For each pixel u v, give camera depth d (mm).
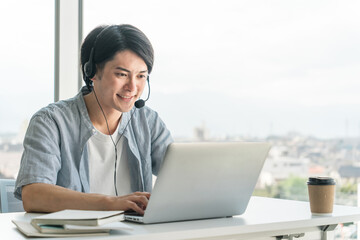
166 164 1453
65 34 3490
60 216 1369
